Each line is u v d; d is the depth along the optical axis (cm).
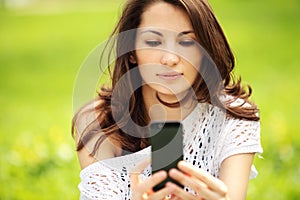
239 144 344
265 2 1892
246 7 1836
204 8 335
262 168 622
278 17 1714
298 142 720
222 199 289
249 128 350
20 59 1488
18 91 1235
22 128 897
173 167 296
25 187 596
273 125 750
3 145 769
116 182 347
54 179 614
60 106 1084
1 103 1133
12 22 1900
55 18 1914
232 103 356
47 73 1366
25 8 2142
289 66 1284
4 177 615
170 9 329
